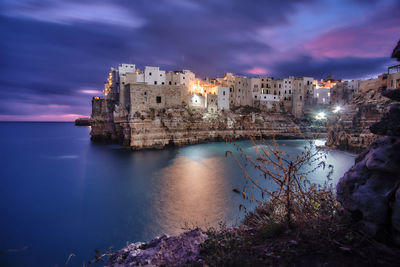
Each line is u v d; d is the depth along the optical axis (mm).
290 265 4184
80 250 18062
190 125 70688
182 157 52312
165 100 66625
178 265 5016
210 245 5500
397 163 4258
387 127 4566
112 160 50750
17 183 35812
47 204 27312
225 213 22031
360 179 4902
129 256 5988
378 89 52281
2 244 18969
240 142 73750
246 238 5656
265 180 30203
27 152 64438
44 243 19109
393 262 3783
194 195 27922
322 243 4629
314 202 6684
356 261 3975
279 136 80125
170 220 21922
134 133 60031
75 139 101125
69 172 42000
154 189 31281
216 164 44688
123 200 27812
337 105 78062
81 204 27062
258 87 91812
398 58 4805
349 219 4996
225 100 80938
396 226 3928
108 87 82125
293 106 92312
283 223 5852
